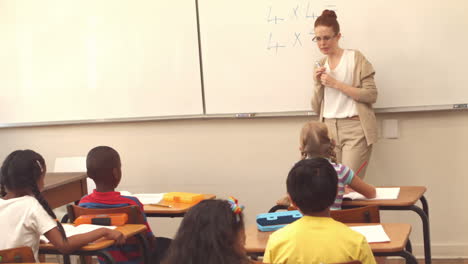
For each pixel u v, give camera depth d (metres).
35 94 4.36
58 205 3.33
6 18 4.34
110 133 4.30
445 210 3.74
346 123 3.49
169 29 4.04
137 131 4.25
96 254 2.22
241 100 3.95
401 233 2.10
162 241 2.93
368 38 3.66
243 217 1.38
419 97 3.63
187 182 4.19
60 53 4.27
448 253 3.76
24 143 4.47
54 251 2.32
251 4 3.86
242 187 4.09
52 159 4.43
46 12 4.27
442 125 3.69
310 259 1.71
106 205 2.54
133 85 4.16
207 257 1.25
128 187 4.30
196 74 4.02
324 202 1.78
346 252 1.70
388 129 3.75
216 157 4.12
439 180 3.72
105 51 4.19
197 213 1.30
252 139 4.03
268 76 3.88
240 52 3.92
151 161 4.25
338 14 3.70
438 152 3.71
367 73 3.43
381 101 3.68
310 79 3.81
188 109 4.07
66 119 4.32
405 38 3.61
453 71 3.57
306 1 3.76
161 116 4.13
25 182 2.24
